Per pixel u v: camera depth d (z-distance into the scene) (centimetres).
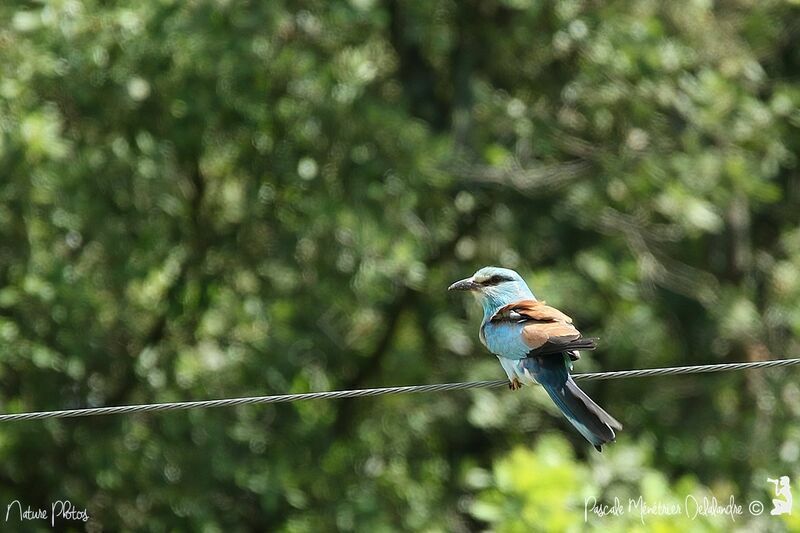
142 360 1653
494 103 1659
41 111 1471
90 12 1502
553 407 1708
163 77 1554
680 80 1650
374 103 1583
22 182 1434
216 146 1638
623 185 1673
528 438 1816
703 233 1852
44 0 1466
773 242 1928
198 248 1712
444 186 1655
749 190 1658
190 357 1634
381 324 1803
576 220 1764
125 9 1504
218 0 1516
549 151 1670
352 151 1592
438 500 1738
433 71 1742
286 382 1644
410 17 1619
